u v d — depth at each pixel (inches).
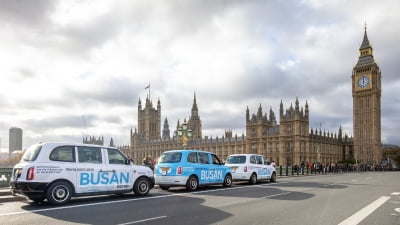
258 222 442.3
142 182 738.2
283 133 4886.8
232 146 5856.3
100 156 668.7
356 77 5871.1
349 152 6003.9
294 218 471.2
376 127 5575.8
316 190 875.4
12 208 554.3
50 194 583.2
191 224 426.3
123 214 495.2
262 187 974.4
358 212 522.6
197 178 875.4
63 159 614.5
